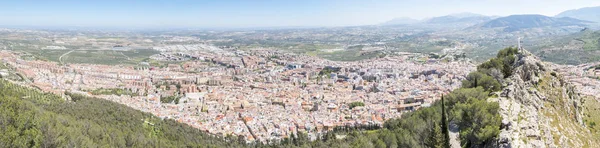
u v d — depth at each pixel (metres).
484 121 88.62
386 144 104.31
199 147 141.00
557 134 96.62
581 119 121.94
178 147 138.62
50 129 99.75
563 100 122.50
